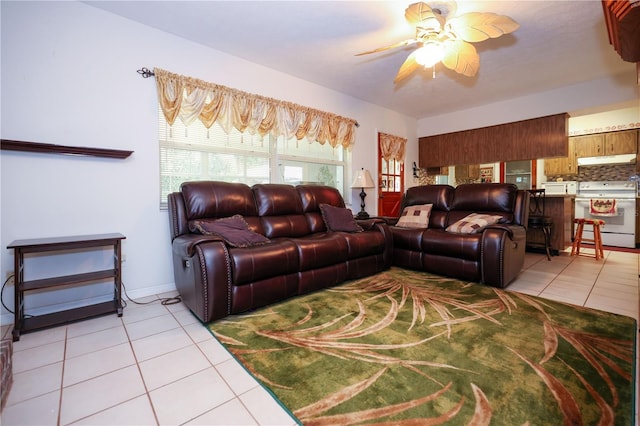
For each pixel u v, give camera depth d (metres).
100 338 1.92
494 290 2.79
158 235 2.82
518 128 4.82
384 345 1.78
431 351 1.71
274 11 2.51
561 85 4.26
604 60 3.48
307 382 1.44
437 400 1.30
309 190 3.64
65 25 2.32
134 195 2.67
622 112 5.32
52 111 2.28
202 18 2.61
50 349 1.78
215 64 3.15
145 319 2.22
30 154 2.20
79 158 2.40
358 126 4.78
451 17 2.34
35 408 1.29
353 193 4.76
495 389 1.37
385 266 3.44
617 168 5.60
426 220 3.79
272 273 2.37
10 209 2.14
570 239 5.01
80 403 1.32
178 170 3.00
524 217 3.34
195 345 1.82
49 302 2.33
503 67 3.65
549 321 2.10
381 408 1.26
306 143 4.14
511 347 1.74
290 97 3.83
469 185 3.79
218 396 1.36
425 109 5.40
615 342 1.79
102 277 2.24
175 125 2.96
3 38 2.09
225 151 3.31
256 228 2.98
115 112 2.56
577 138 5.78
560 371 1.50
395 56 3.34
